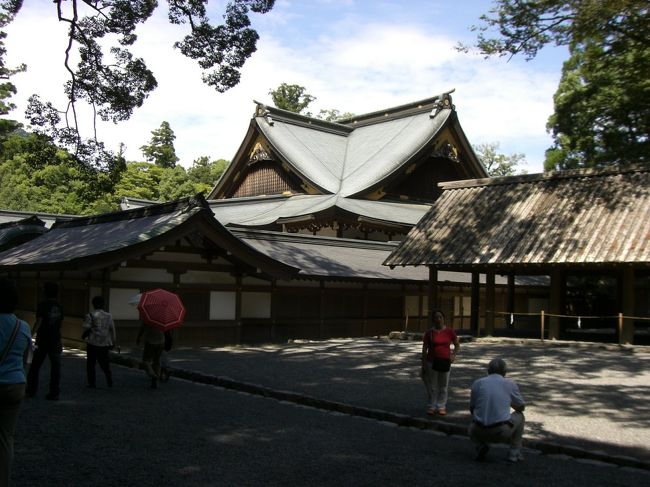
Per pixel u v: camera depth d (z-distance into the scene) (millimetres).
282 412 9883
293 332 21859
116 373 13508
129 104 20312
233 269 19641
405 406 10117
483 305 29625
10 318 5301
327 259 24859
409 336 22219
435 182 42656
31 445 7465
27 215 41969
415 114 45188
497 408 7098
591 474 6922
